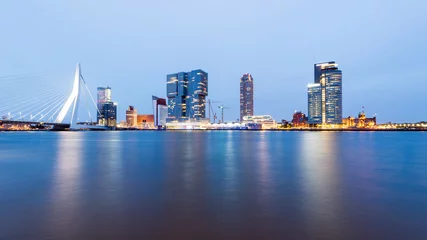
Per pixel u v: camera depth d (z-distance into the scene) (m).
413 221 8.94
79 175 17.25
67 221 8.95
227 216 9.44
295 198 11.62
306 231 8.19
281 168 20.22
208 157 28.23
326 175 17.25
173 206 10.52
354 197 11.77
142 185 14.18
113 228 8.39
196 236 7.87
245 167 20.80
